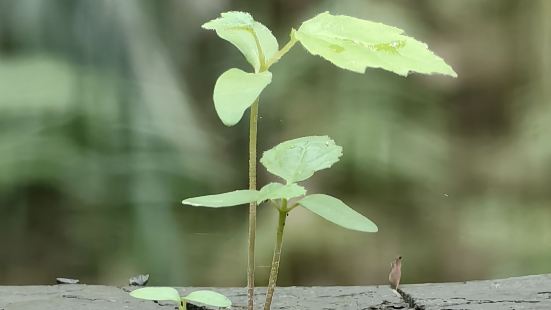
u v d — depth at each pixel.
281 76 2.03
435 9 2.42
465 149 2.36
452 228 1.96
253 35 0.67
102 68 1.72
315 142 0.69
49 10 1.71
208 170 1.76
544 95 2.37
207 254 1.79
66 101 1.62
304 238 1.78
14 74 1.64
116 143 1.66
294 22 2.33
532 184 2.17
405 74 0.67
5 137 1.60
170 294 0.69
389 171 1.84
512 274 1.83
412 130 1.94
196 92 2.19
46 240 1.72
